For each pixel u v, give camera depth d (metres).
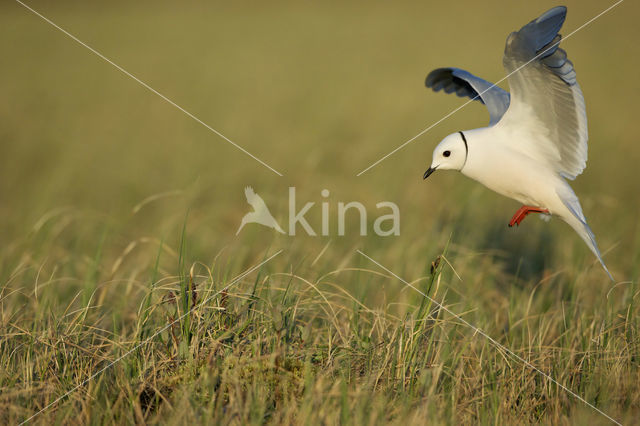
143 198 16.55
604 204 14.61
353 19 56.19
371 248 12.12
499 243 12.45
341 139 22.03
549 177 8.54
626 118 24.62
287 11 62.53
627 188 16.92
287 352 7.57
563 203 8.48
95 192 17.30
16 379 7.45
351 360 7.63
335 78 33.53
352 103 27.77
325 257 11.01
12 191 17.45
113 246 12.87
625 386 7.52
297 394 7.02
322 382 6.90
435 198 15.62
